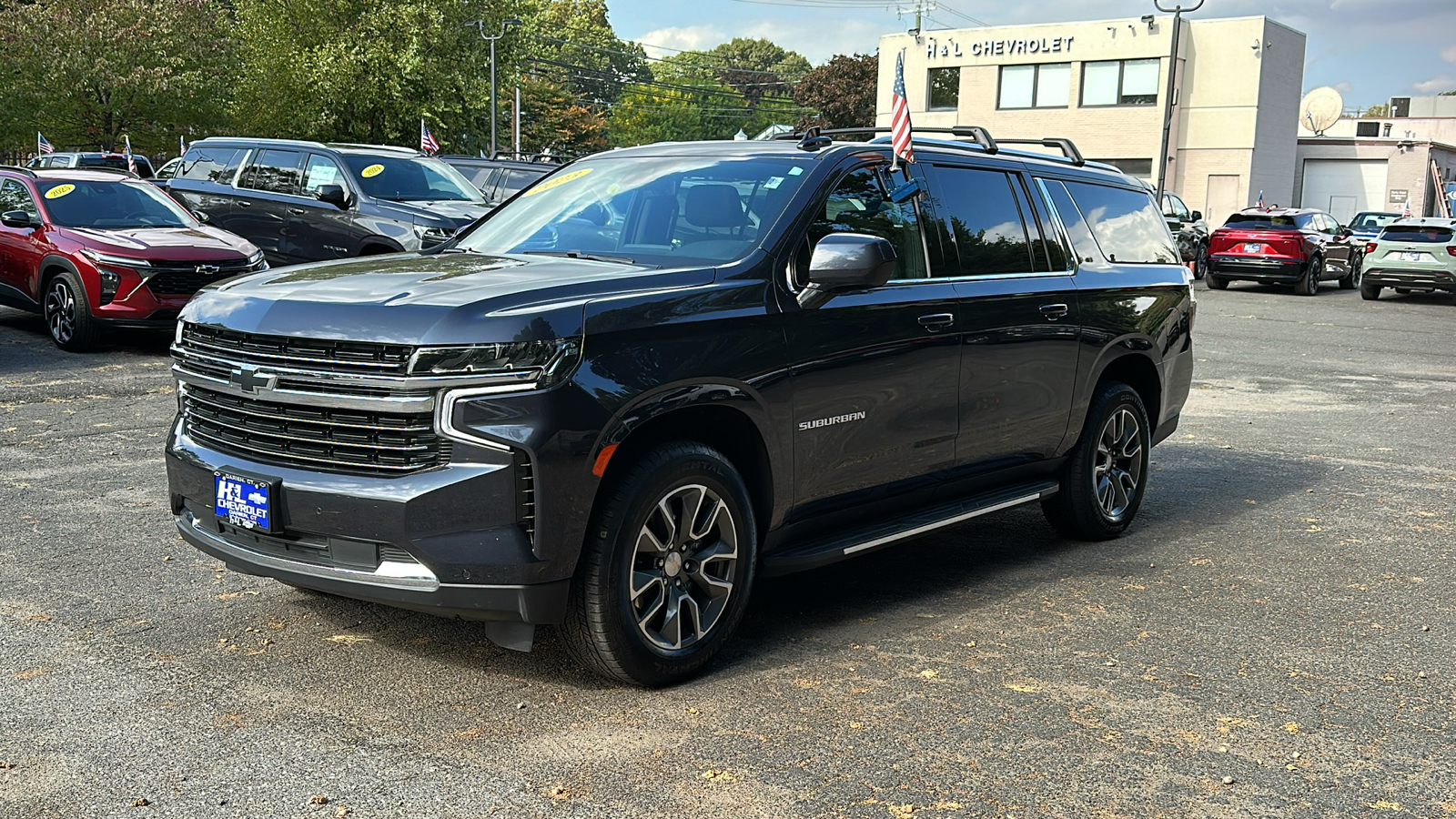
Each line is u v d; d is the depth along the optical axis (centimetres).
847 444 449
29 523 579
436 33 3709
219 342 392
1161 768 345
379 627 448
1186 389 677
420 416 358
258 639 434
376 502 360
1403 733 374
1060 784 333
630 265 432
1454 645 457
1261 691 407
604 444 367
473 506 355
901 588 522
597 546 373
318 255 1388
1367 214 3334
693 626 405
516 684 397
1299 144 5038
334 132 3719
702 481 399
